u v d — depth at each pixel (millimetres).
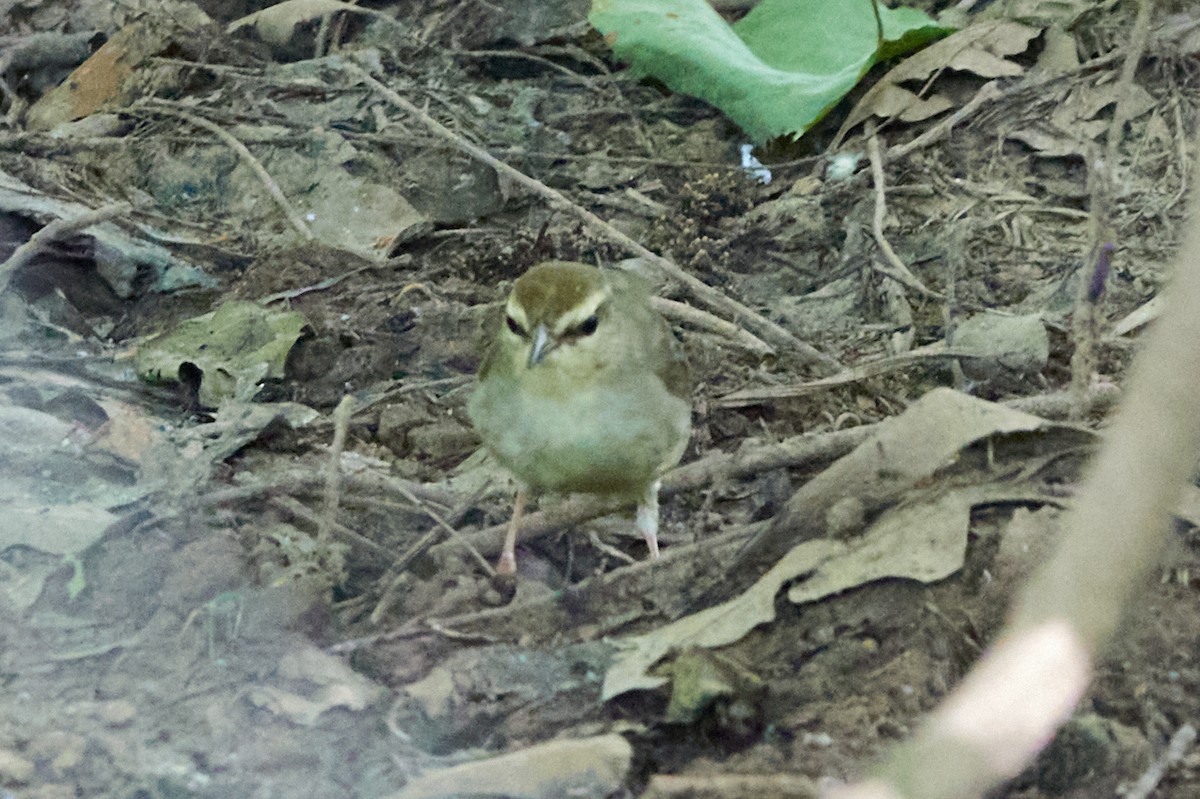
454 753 8016
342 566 9609
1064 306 12414
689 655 8172
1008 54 15227
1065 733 7594
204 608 9070
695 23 15867
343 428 10469
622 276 9930
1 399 11562
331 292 13281
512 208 14648
